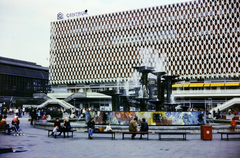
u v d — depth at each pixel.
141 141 14.67
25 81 123.56
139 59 89.06
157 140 15.16
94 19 96.25
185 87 81.06
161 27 87.25
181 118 20.48
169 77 24.11
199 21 82.69
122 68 91.12
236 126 19.70
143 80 23.14
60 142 14.10
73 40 98.44
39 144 13.27
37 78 129.75
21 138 15.72
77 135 17.80
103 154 10.41
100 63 93.94
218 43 79.88
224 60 78.62
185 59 83.12
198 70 81.06
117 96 26.45
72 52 98.06
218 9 80.69
